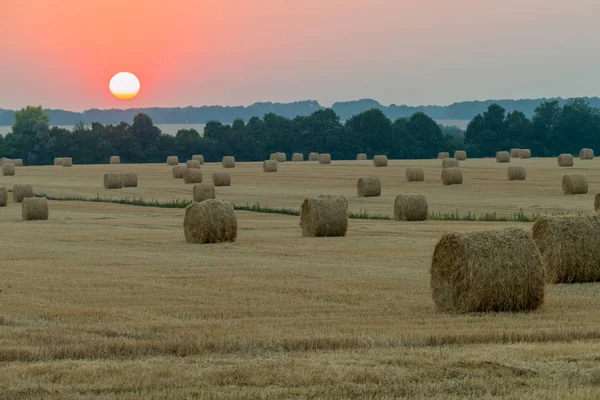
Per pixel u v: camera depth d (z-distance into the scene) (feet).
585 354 86.17
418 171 497.05
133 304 127.95
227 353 91.50
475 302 117.91
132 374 80.48
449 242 119.96
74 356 91.15
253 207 363.35
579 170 557.33
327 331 101.65
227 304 126.62
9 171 641.81
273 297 133.39
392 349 90.68
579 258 143.43
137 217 336.49
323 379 78.07
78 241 235.20
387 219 303.07
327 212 235.81
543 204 347.97
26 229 276.41
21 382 78.43
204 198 397.80
